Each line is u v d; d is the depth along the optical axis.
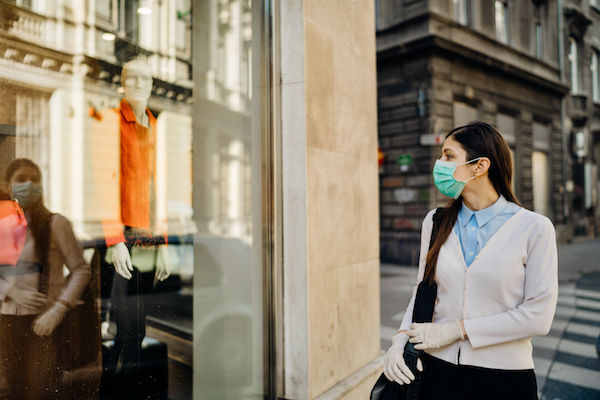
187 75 2.34
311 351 2.49
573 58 20.27
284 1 2.59
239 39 2.63
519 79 15.34
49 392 1.68
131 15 2.08
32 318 1.62
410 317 1.66
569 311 6.87
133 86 2.07
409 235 11.92
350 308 2.93
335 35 2.87
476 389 1.44
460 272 1.51
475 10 13.46
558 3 18.33
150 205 2.13
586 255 14.32
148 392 2.09
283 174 2.57
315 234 2.56
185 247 2.30
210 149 2.45
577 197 19.95
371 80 3.36
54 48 1.74
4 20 1.57
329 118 2.76
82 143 1.83
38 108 1.68
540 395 3.73
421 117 11.91
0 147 1.54
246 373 2.62
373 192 3.32
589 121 20.83
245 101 2.65
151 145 2.15
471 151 1.57
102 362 1.88
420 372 1.51
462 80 12.78
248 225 2.64
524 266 1.45
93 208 1.87
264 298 2.60
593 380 4.07
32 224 1.63
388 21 12.70
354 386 2.75
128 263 2.01
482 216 1.55
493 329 1.41
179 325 2.25
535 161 16.94
